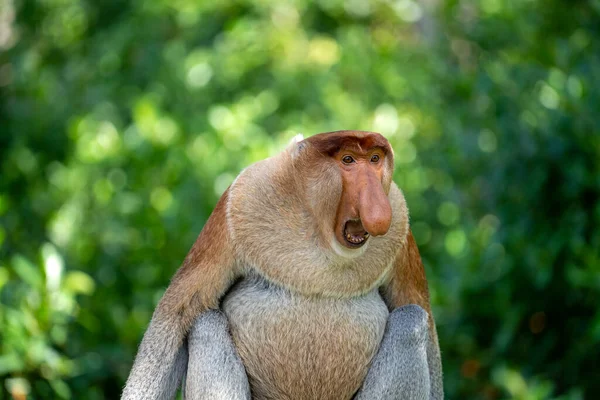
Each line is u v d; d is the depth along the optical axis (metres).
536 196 11.03
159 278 12.08
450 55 14.59
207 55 16.53
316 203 6.61
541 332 11.27
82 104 16.41
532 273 10.83
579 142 10.62
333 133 6.64
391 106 14.81
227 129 13.25
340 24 18.61
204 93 16.08
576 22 12.81
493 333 11.34
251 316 6.85
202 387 6.78
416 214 13.85
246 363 6.91
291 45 17.09
